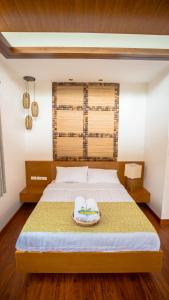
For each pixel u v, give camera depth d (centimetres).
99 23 168
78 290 150
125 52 215
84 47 216
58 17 159
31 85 322
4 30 180
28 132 332
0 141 223
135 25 171
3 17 158
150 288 153
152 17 159
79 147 338
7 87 254
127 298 144
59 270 153
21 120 312
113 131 336
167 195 256
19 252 149
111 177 309
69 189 264
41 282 157
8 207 257
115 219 174
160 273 169
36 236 151
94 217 163
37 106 314
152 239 153
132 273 169
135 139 340
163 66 247
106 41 214
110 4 143
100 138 337
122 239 151
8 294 146
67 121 332
